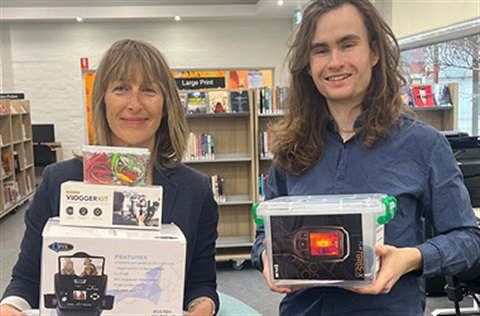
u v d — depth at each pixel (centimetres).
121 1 836
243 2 875
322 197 112
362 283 97
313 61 124
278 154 135
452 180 116
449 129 488
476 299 314
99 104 124
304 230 99
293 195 131
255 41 945
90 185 102
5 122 704
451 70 530
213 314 126
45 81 914
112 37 917
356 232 96
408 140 119
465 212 116
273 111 455
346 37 118
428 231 237
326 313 120
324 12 121
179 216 128
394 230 115
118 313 96
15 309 112
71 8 848
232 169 483
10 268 457
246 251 471
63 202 101
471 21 454
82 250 94
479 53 484
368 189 120
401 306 116
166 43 930
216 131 474
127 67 119
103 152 105
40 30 903
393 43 126
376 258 98
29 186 809
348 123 128
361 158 122
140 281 96
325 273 98
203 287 132
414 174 117
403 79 130
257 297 384
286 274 101
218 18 906
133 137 122
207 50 939
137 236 97
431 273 107
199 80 822
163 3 858
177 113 130
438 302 376
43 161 883
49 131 904
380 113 121
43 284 94
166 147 134
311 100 132
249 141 466
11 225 634
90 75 923
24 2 824
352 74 119
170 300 96
